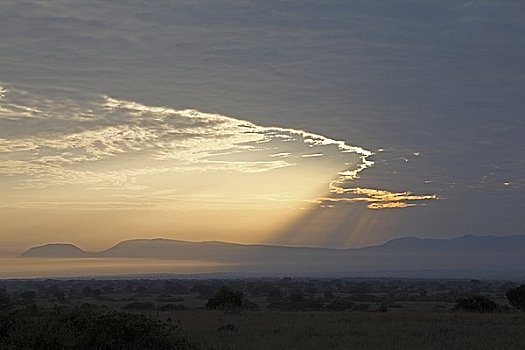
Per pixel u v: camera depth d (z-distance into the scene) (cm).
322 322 3500
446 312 4656
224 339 2659
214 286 14000
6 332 1914
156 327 2030
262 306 6694
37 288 14775
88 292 11494
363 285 14562
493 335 2806
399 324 3328
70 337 1822
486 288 13125
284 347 2403
